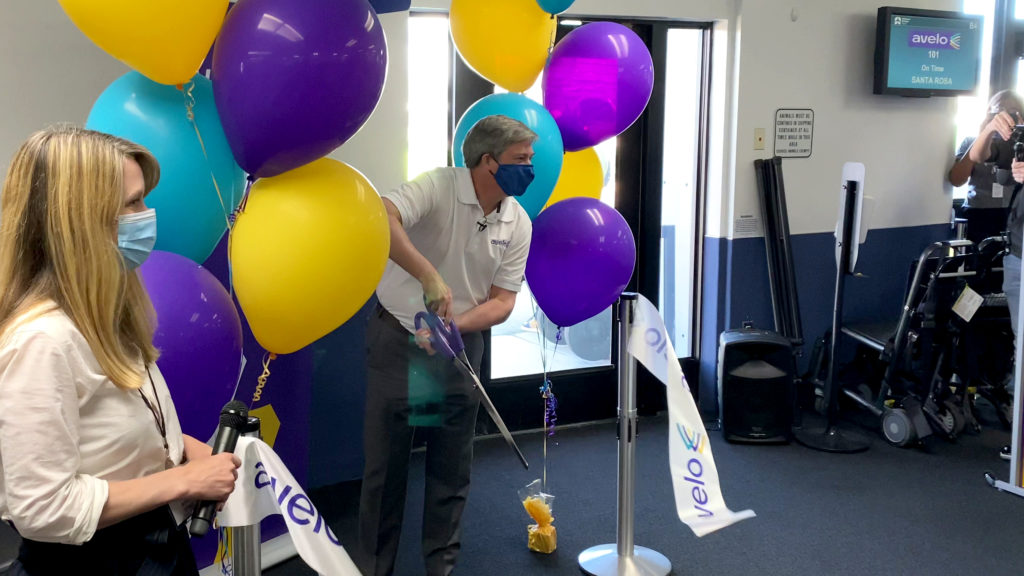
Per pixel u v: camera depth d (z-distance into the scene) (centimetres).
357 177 181
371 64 161
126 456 129
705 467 246
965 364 437
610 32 250
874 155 494
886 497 361
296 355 312
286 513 154
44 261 123
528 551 311
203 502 136
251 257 167
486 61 243
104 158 122
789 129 461
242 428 154
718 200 454
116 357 126
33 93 233
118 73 250
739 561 304
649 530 328
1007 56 537
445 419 252
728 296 459
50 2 234
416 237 240
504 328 431
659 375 262
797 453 414
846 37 471
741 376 419
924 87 486
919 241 520
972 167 502
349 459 377
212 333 164
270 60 153
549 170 246
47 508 117
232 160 175
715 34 443
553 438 431
